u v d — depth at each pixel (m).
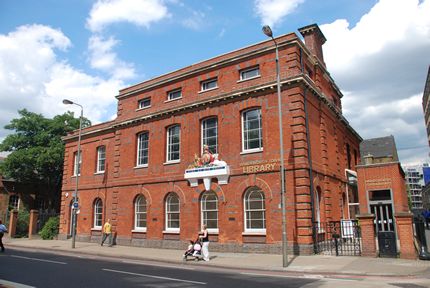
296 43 19.45
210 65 22.31
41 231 31.86
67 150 32.19
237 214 19.39
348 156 28.75
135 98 26.61
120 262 16.41
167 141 24.06
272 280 11.16
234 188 19.81
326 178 20.91
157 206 23.30
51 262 15.62
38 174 39.62
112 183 26.92
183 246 21.36
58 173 39.88
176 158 23.30
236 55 21.47
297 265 14.18
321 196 20.50
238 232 19.17
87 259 17.48
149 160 24.47
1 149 38.50
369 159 24.17
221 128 21.06
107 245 24.95
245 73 21.25
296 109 18.62
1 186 39.59
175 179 22.53
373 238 15.88
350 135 30.31
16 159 36.53
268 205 18.47
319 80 22.66
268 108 19.48
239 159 19.95
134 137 25.92
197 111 22.39
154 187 23.73
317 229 18.38
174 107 23.38
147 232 23.47
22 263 15.07
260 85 19.66
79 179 30.14
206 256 16.34
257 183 19.00
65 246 24.34
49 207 42.53
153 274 12.33
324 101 22.42
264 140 19.25
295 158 18.16
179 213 22.25
